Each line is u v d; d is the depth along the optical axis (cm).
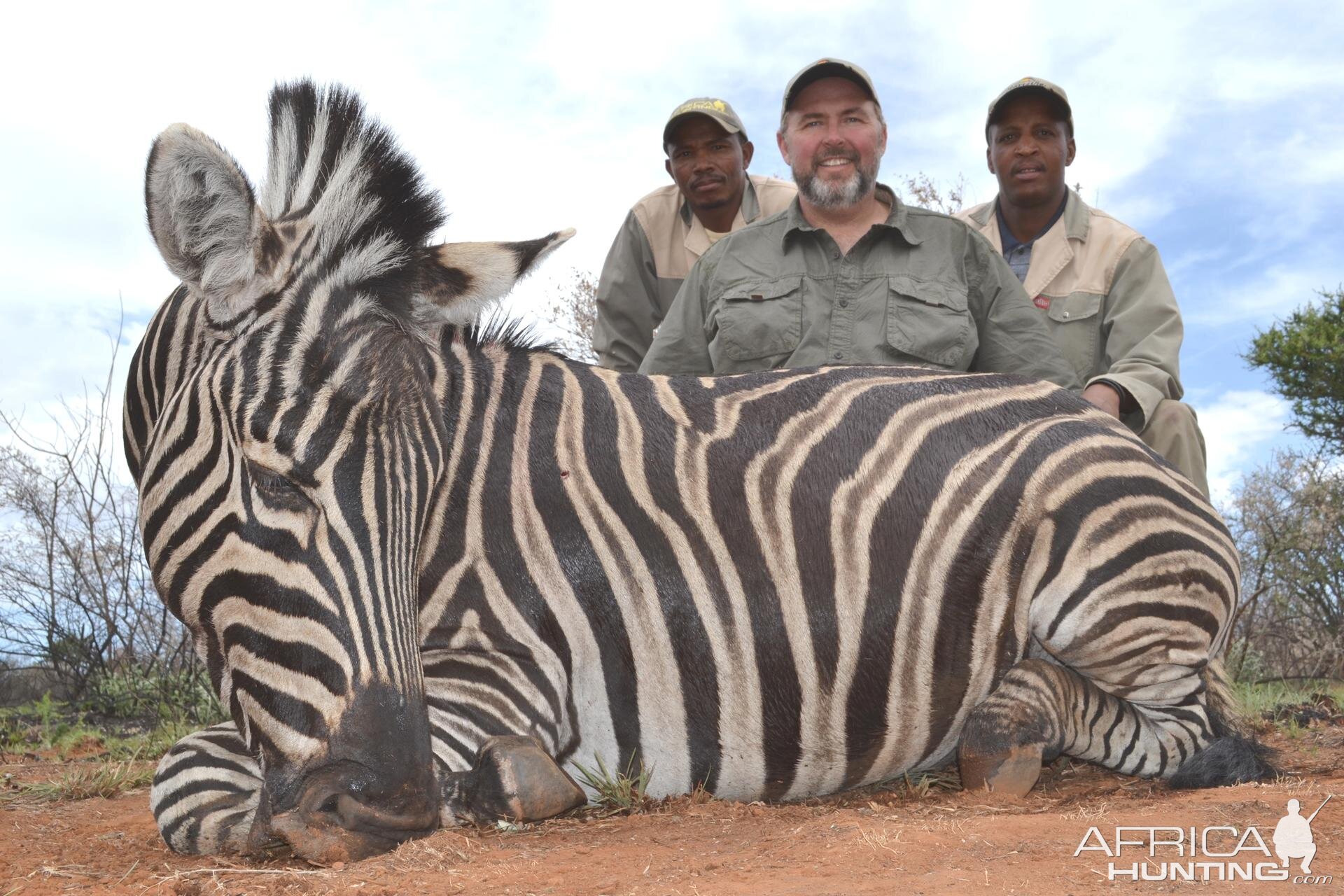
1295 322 1546
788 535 363
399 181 321
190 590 305
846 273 551
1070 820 305
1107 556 369
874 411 385
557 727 351
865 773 375
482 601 346
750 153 827
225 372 294
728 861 281
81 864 325
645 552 358
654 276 786
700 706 358
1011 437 382
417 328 321
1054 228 686
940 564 366
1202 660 383
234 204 289
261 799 302
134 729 784
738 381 397
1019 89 673
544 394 372
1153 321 638
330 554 284
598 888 256
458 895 252
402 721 283
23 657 905
